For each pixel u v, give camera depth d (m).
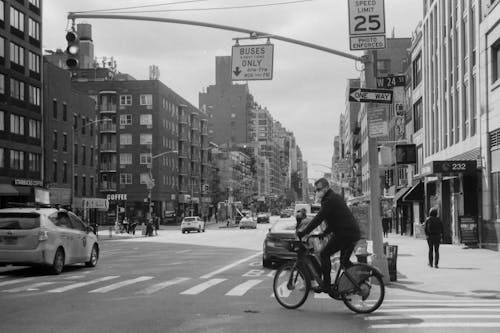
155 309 9.91
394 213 54.03
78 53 16.09
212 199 127.88
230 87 175.88
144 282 14.24
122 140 92.31
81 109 67.62
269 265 19.14
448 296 11.95
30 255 16.05
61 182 61.12
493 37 25.02
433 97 38.19
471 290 12.86
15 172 51.03
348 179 108.31
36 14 55.50
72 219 18.50
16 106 51.31
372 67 15.00
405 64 51.28
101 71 99.69
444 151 34.62
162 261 21.84
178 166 105.12
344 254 9.63
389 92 14.14
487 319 8.96
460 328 8.23
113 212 90.75
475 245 27.11
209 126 175.50
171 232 64.75
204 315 9.31
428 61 39.28
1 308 10.05
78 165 66.31
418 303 10.82
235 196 141.38
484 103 26.30
